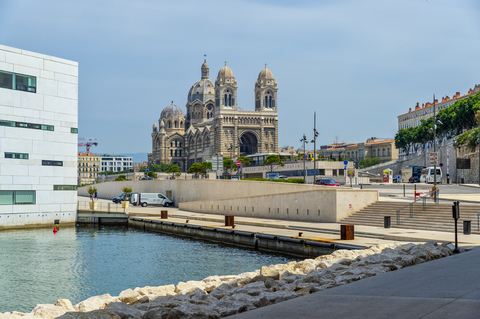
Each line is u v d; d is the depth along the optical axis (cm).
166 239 5753
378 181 12419
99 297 1884
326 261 2356
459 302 1247
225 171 15038
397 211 4606
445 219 4359
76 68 7425
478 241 3228
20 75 6819
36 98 6975
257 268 3762
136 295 1900
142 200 9594
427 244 2484
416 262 2130
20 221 6812
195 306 1368
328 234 4481
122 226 7562
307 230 4906
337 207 5259
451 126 15075
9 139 6694
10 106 6700
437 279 1617
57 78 7206
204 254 4506
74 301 2972
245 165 15550
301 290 1566
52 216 7156
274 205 6322
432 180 10338
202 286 2111
